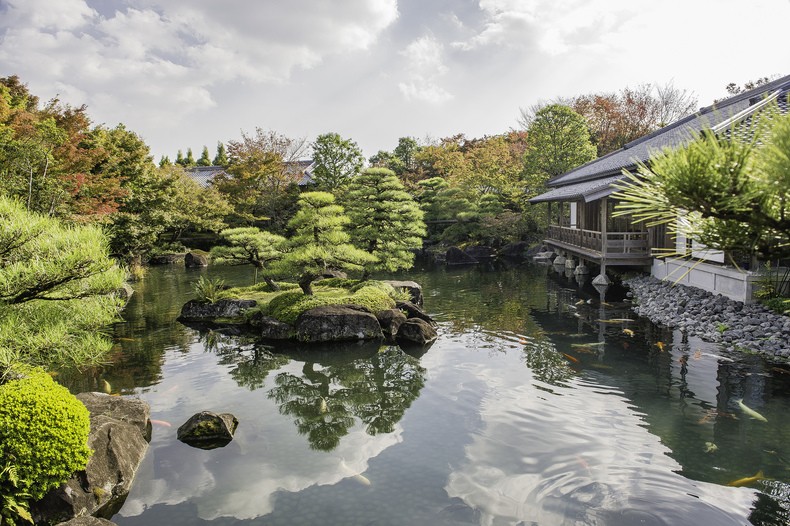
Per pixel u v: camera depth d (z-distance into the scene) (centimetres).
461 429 618
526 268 2275
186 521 450
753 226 206
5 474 435
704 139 212
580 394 718
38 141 1329
